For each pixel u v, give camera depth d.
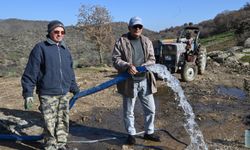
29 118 7.38
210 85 11.51
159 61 12.52
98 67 16.47
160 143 6.14
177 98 9.20
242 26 29.47
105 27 23.00
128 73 5.66
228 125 7.22
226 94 10.19
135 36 5.63
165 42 12.86
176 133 6.69
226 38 30.33
